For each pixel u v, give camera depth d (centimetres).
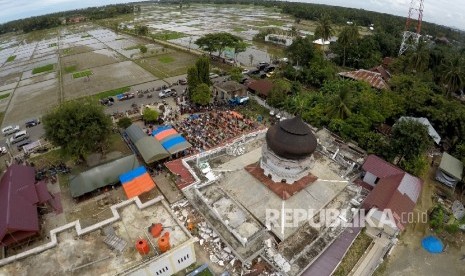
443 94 8300
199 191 4791
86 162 6059
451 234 4634
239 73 9938
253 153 5609
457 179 5419
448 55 10456
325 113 6956
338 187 4909
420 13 12775
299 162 4419
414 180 5000
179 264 3747
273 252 3969
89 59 13538
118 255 3359
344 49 11688
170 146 6109
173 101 8762
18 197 4669
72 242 3478
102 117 5703
